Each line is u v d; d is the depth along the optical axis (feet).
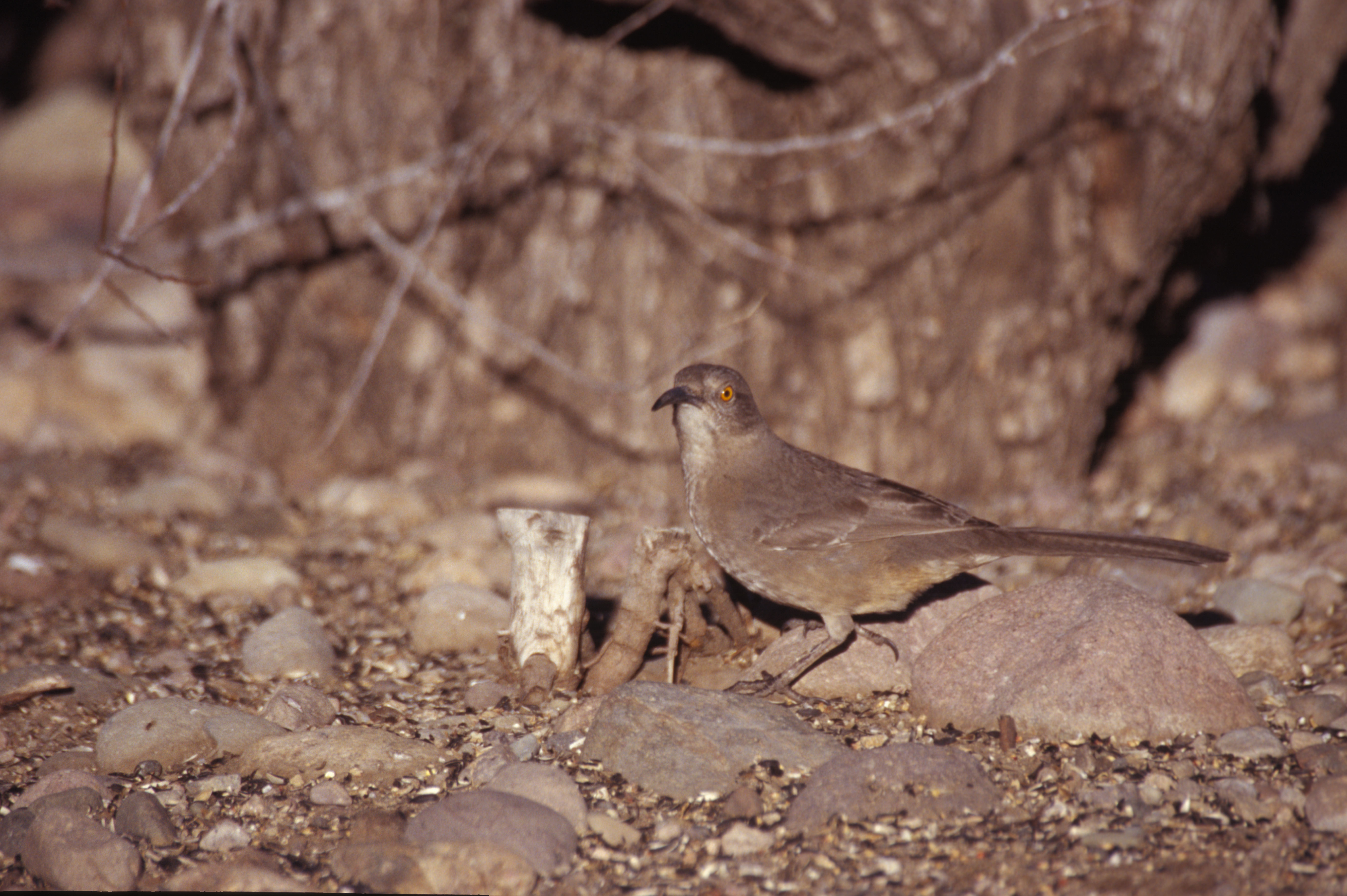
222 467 43.93
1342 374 51.52
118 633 31.50
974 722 23.86
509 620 31.12
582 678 27.48
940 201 38.65
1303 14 43.11
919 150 37.70
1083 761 21.85
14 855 20.86
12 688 26.66
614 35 35.76
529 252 41.45
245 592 34.60
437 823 20.13
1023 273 39.70
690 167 39.91
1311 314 55.21
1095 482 43.11
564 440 43.37
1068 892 18.11
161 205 43.60
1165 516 39.14
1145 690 23.11
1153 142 37.76
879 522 26.16
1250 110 38.65
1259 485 42.04
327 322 43.04
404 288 37.86
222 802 22.09
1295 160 46.39
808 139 36.17
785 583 26.61
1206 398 50.83
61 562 36.17
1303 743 22.71
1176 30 36.06
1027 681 23.71
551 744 23.88
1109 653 23.53
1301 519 38.19
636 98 39.63
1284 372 52.90
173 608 33.60
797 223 39.81
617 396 42.52
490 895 18.72
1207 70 36.73
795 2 34.78
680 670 27.68
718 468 27.48
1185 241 41.70
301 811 21.71
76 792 21.95
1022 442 41.60
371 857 19.21
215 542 38.88
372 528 40.11
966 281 39.81
